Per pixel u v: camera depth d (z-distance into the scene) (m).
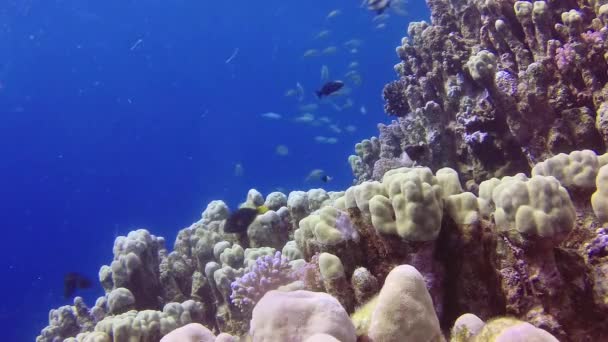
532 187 2.64
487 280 2.85
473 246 2.88
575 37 4.89
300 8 51.69
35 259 35.06
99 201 39.53
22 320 28.09
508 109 5.24
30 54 44.81
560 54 4.89
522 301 2.67
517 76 5.54
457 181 3.17
